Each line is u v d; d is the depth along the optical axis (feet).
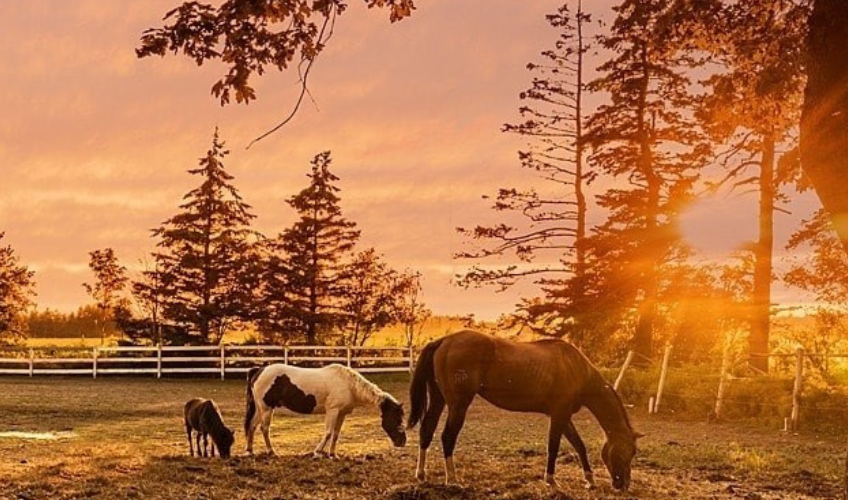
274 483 41.06
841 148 27.30
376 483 41.52
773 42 40.60
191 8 28.86
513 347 41.96
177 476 41.65
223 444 49.88
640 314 113.91
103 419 77.92
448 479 41.19
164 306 160.86
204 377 134.82
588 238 118.73
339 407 52.16
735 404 79.71
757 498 40.86
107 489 37.91
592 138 118.62
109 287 202.80
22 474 41.16
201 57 29.45
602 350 115.65
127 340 165.27
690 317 110.52
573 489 41.88
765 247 106.93
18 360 130.72
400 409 52.49
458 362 40.98
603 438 64.90
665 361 86.12
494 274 128.57
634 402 89.81
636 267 114.21
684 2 42.01
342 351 143.23
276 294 161.27
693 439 65.82
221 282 162.30
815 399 74.38
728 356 83.35
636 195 116.26
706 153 112.27
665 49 45.01
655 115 118.73
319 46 29.19
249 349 132.46
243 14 28.71
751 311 105.50
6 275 187.11
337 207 164.25
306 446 59.21
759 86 40.83
